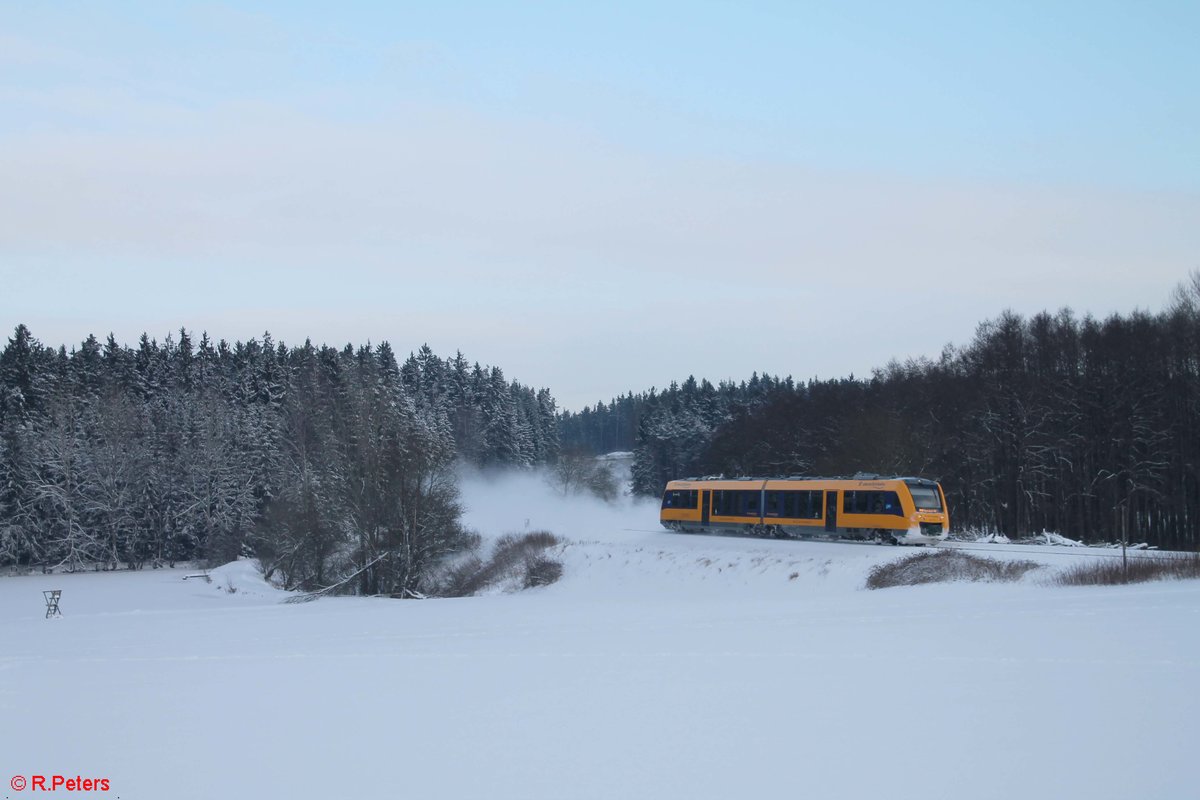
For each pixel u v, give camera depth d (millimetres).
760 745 14859
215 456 89875
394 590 58344
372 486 60344
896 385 87438
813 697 17766
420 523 60406
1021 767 13453
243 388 116188
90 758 15219
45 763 14961
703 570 47062
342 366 114125
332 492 62406
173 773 14312
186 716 18016
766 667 20797
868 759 14008
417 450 61781
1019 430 72250
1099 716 15781
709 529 57375
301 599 55562
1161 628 23312
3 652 29703
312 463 82812
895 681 18812
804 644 23625
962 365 83875
